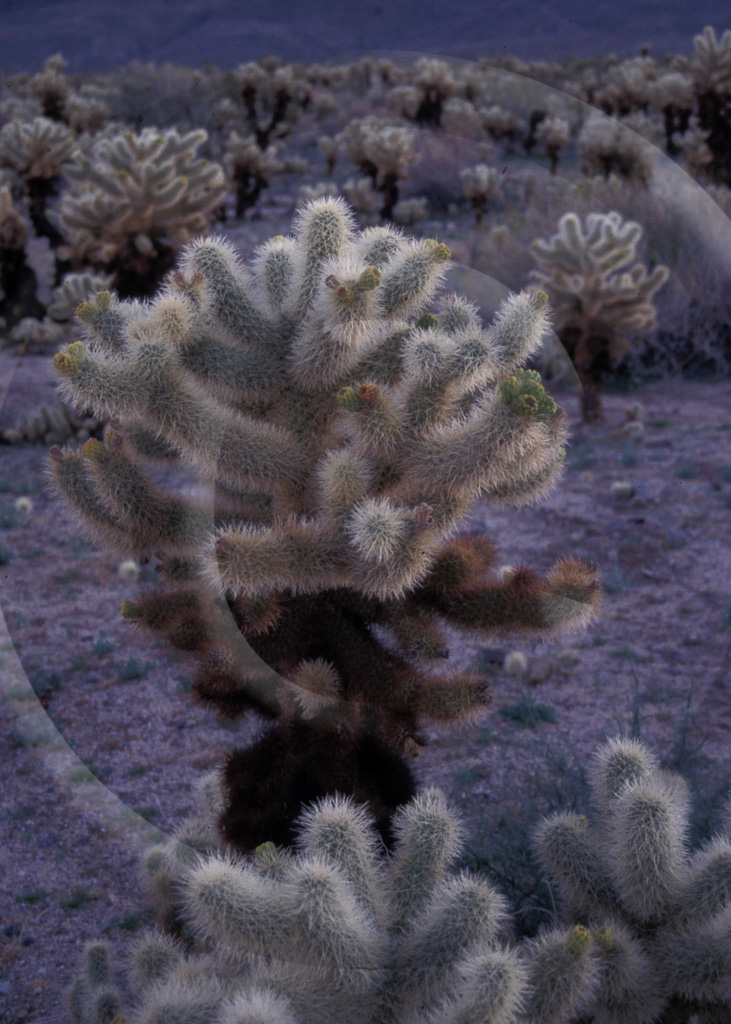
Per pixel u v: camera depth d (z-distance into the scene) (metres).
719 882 1.68
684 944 1.67
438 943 1.47
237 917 1.37
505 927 1.86
